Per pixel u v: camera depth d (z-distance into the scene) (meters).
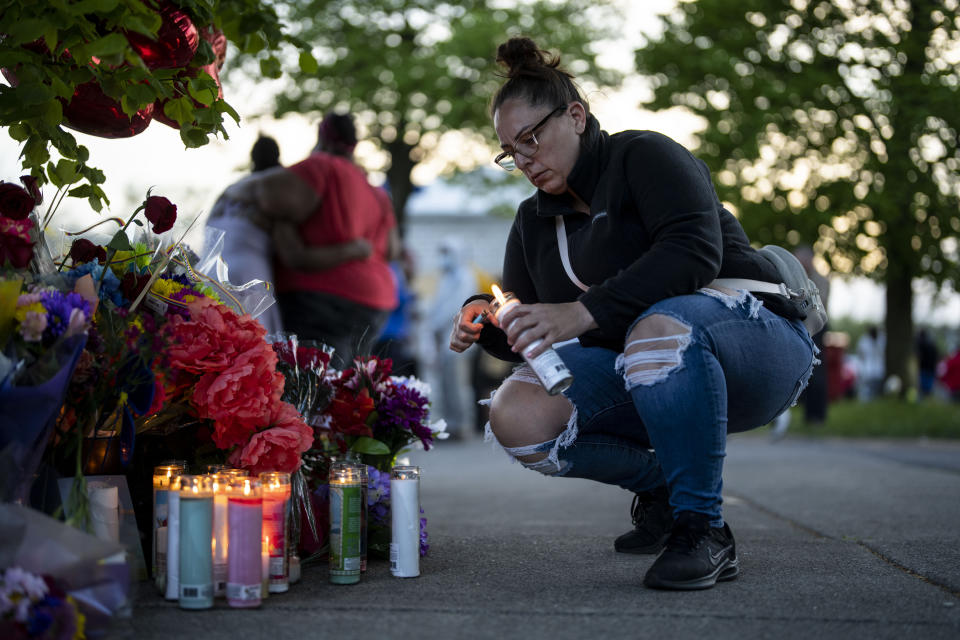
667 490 3.02
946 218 13.87
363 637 1.95
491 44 16.12
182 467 2.46
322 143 5.33
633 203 2.60
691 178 2.54
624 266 2.64
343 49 15.82
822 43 13.95
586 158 2.65
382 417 3.04
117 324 2.27
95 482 2.28
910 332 15.62
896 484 5.55
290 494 2.51
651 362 2.43
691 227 2.48
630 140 2.62
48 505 2.20
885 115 13.60
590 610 2.19
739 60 14.64
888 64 13.45
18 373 1.98
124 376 2.26
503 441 2.85
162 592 2.32
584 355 2.79
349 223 5.10
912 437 11.31
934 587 2.48
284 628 2.02
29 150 2.63
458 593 2.38
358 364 3.07
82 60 2.38
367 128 16.41
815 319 2.73
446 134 16.44
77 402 2.21
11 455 1.87
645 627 2.04
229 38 2.54
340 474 2.52
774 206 14.38
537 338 2.40
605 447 2.85
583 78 16.91
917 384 25.34
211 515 2.19
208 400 2.45
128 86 2.49
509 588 2.45
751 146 14.14
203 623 2.05
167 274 2.69
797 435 11.89
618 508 4.54
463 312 2.87
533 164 2.65
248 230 4.94
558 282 2.81
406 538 2.59
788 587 2.46
